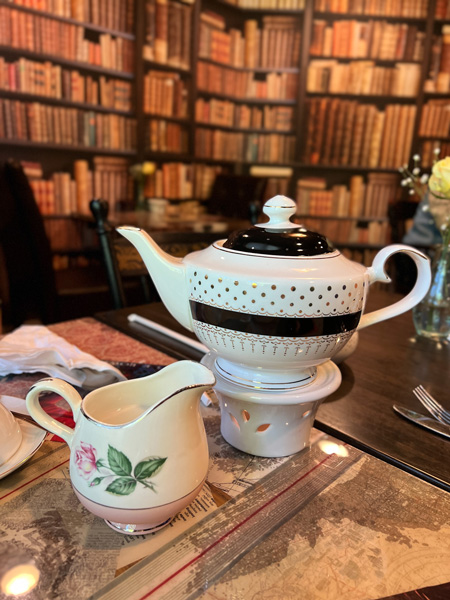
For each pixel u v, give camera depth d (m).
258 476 0.45
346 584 0.33
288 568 0.34
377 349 0.79
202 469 0.37
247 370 0.48
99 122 2.53
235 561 0.35
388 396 0.62
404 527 0.39
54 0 2.22
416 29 2.94
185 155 2.97
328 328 0.41
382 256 0.47
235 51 3.11
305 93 3.09
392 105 3.03
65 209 2.51
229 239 0.47
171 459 0.35
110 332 0.82
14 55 2.18
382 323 0.94
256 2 3.01
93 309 2.13
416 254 0.48
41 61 2.27
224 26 3.02
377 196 3.21
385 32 2.96
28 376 0.63
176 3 2.68
